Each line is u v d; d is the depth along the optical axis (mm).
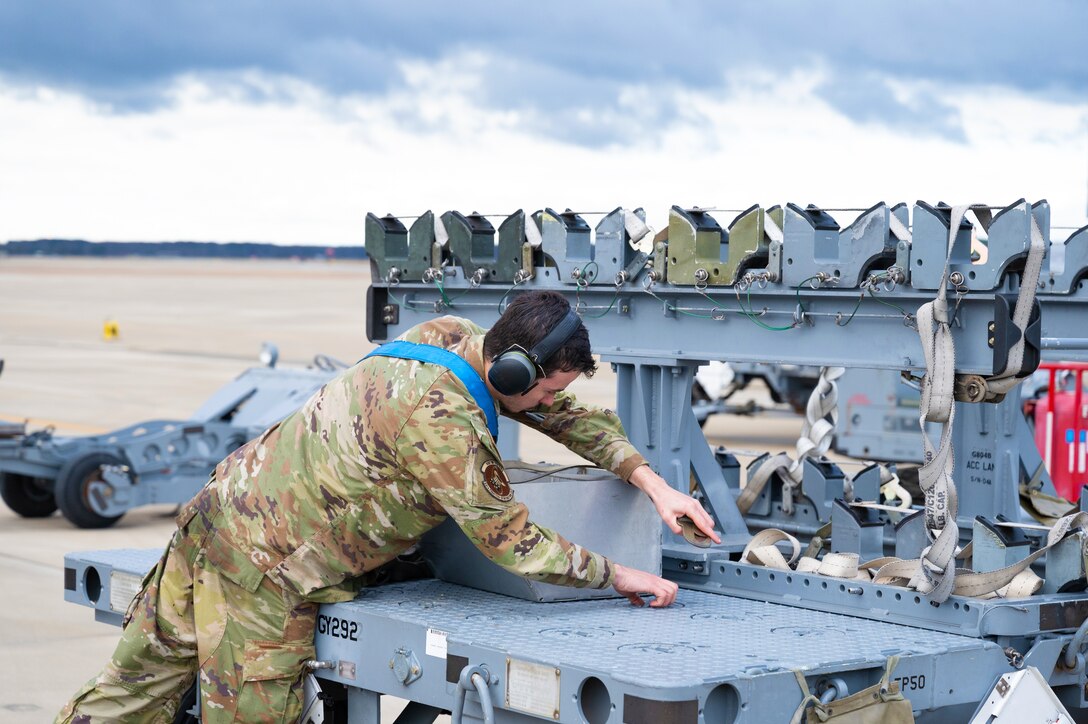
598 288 3449
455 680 2547
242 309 52750
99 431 14117
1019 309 2580
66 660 5699
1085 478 6996
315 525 2775
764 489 3881
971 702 2564
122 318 43625
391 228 3975
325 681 3023
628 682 2205
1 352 26844
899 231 2854
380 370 2738
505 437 4605
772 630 2652
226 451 9250
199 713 3129
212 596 2854
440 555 3053
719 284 3148
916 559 3057
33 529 8891
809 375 13250
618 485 2990
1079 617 2768
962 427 4270
